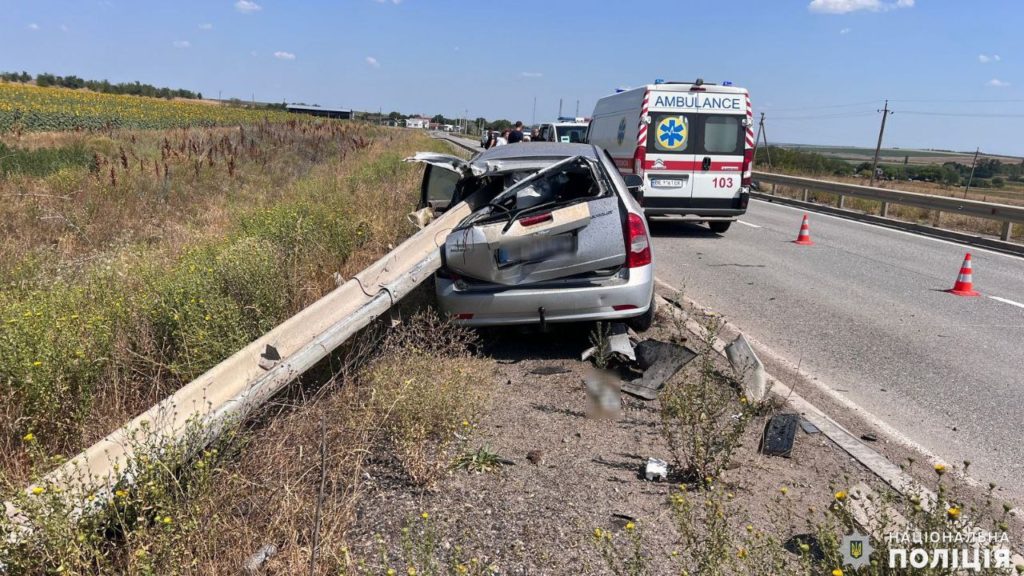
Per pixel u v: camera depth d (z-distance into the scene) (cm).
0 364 351
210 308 457
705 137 1273
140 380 420
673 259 1034
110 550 261
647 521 312
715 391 413
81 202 1005
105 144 1920
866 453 389
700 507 324
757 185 2398
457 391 394
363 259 741
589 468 364
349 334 427
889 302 780
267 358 396
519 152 614
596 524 309
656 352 493
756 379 453
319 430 365
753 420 429
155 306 481
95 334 421
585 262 522
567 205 522
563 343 575
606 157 613
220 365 366
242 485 305
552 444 392
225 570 259
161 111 4416
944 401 488
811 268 980
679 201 1286
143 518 253
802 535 301
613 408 442
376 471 352
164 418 317
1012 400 492
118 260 676
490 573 268
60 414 355
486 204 586
